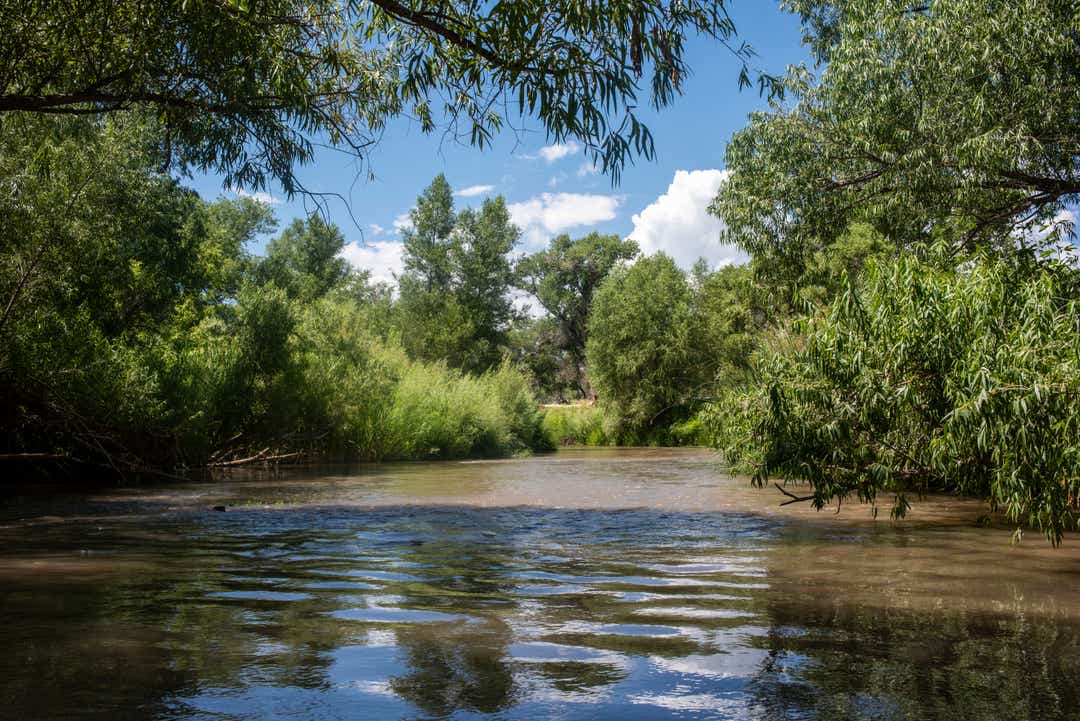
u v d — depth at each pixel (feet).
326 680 8.48
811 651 9.78
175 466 46.14
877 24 35.94
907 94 34.68
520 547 19.47
